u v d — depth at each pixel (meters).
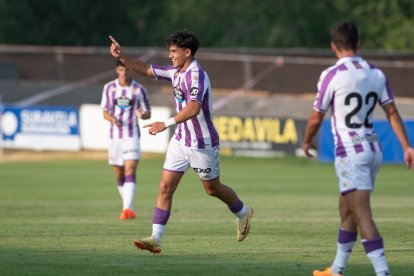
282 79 127.38
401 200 52.44
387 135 80.25
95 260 27.48
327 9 164.00
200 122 28.08
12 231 35.94
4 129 94.75
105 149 94.25
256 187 62.44
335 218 41.38
